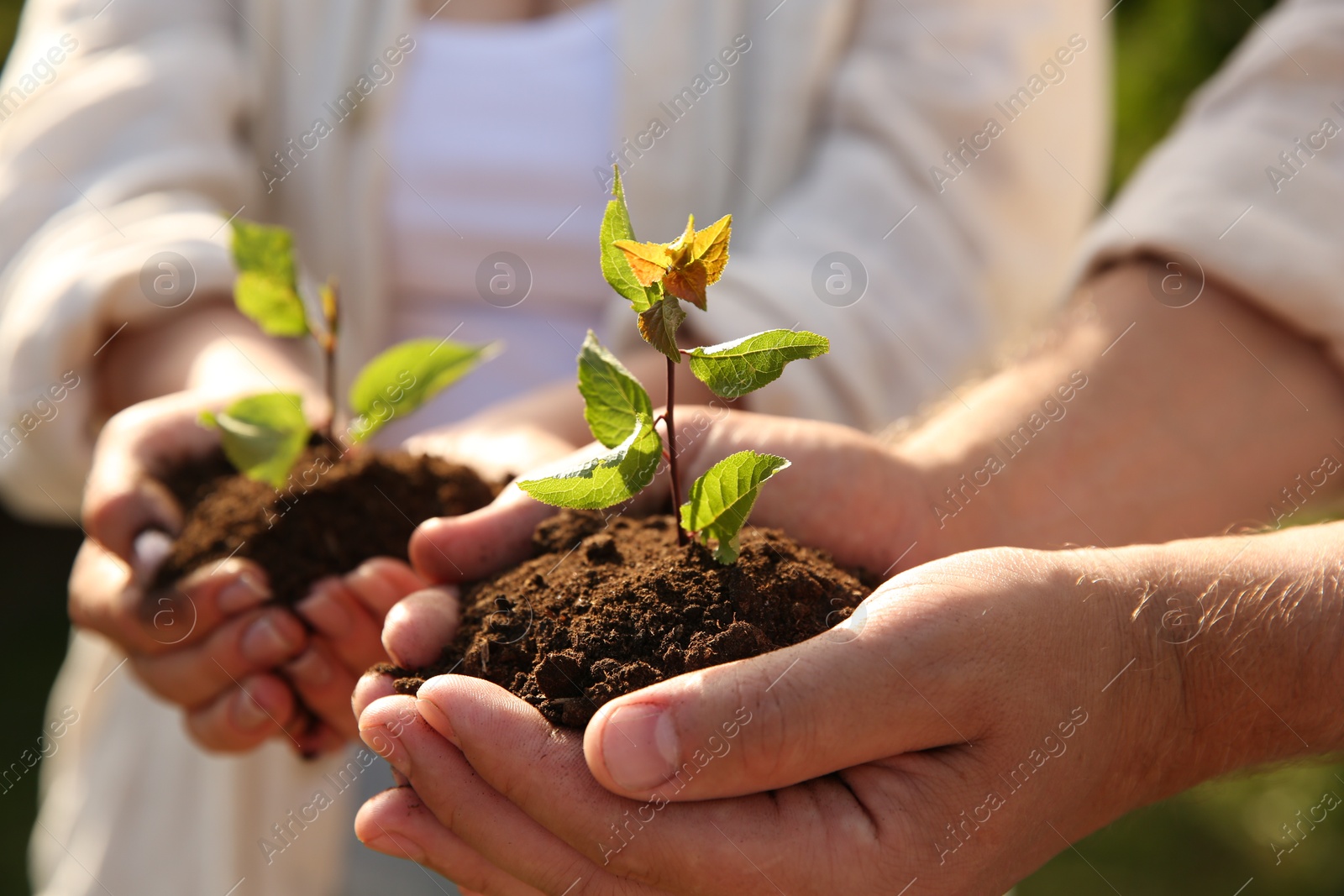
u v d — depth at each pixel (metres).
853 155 0.83
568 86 0.85
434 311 0.86
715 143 0.84
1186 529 0.73
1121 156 1.64
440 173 0.84
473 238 0.85
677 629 0.63
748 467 0.63
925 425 0.75
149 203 0.81
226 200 0.84
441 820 0.62
